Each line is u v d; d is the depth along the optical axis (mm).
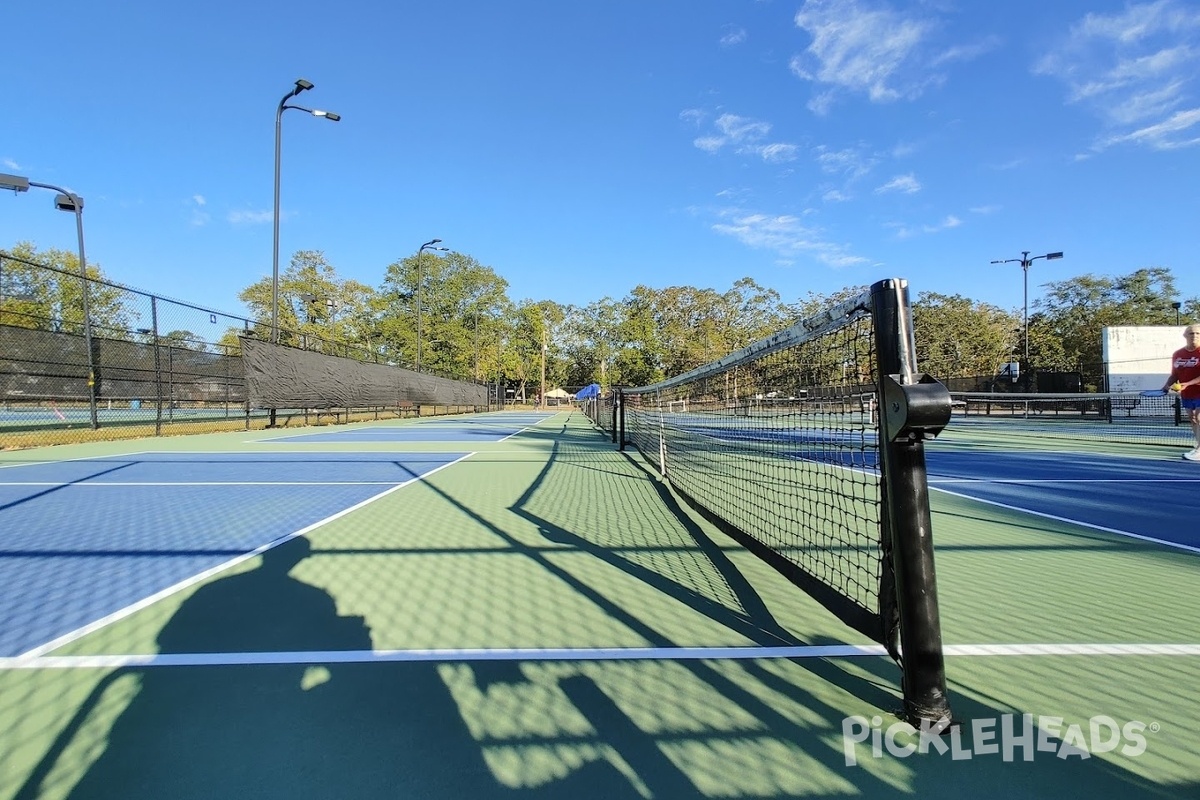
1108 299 53031
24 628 2705
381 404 24297
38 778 1681
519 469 8812
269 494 6312
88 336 12430
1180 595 3191
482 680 2254
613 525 4902
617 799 1604
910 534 1946
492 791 1634
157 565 3686
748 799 1608
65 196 15070
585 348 79938
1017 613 2924
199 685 2203
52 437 12156
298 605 3014
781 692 2176
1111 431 17812
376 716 2002
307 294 51062
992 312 58188
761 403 4855
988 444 13516
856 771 1728
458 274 59938
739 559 3908
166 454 10438
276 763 1752
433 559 3867
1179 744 1842
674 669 2352
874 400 2441
